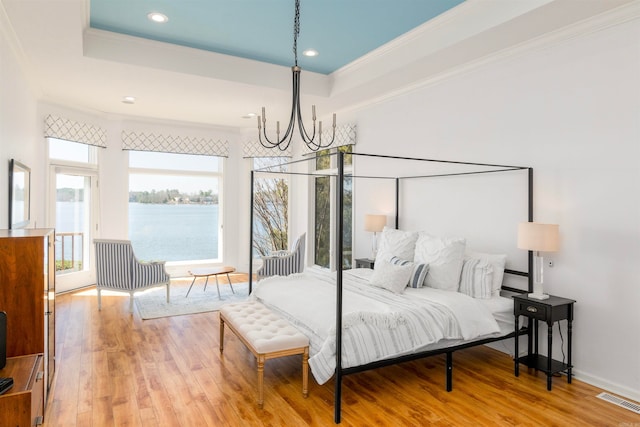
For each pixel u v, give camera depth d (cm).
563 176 326
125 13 355
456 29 349
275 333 292
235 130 745
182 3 338
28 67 414
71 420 247
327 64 481
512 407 270
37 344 230
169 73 430
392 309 298
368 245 557
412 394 288
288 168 754
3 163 328
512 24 312
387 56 428
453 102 424
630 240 286
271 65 481
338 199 261
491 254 375
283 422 249
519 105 359
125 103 558
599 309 303
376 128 534
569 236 322
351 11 349
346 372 260
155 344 381
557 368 305
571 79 320
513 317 337
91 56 387
